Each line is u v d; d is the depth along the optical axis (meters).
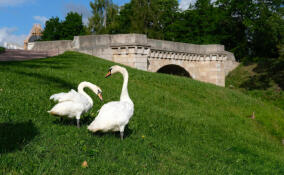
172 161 6.39
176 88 21.81
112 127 6.27
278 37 58.84
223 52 43.22
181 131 10.56
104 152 5.88
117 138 7.01
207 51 43.16
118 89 16.27
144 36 34.41
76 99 6.87
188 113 15.04
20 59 24.27
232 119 17.06
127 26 65.00
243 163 8.37
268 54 63.72
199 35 61.78
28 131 6.36
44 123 7.38
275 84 45.00
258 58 59.28
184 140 9.23
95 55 33.44
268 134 17.09
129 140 7.02
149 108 13.22
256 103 23.61
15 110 8.08
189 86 23.50
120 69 7.89
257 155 10.22
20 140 5.76
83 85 7.71
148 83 21.12
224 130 13.39
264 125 18.41
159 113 12.67
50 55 29.55
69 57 26.48
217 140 11.08
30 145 5.50
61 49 34.22
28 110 8.43
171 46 38.94
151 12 59.12
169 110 14.48
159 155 6.58
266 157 10.23
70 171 4.70
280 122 19.52
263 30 56.47
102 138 6.61
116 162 5.54
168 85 22.20
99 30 56.62
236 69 54.56
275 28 55.12
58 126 7.14
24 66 18.00
